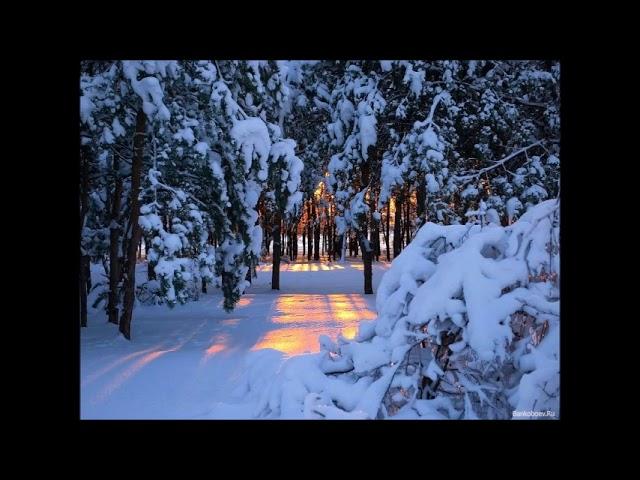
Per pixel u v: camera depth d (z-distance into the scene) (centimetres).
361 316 1661
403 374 479
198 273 1243
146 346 1195
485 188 1780
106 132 1220
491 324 442
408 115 1980
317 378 484
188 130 1226
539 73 1738
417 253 530
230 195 1352
